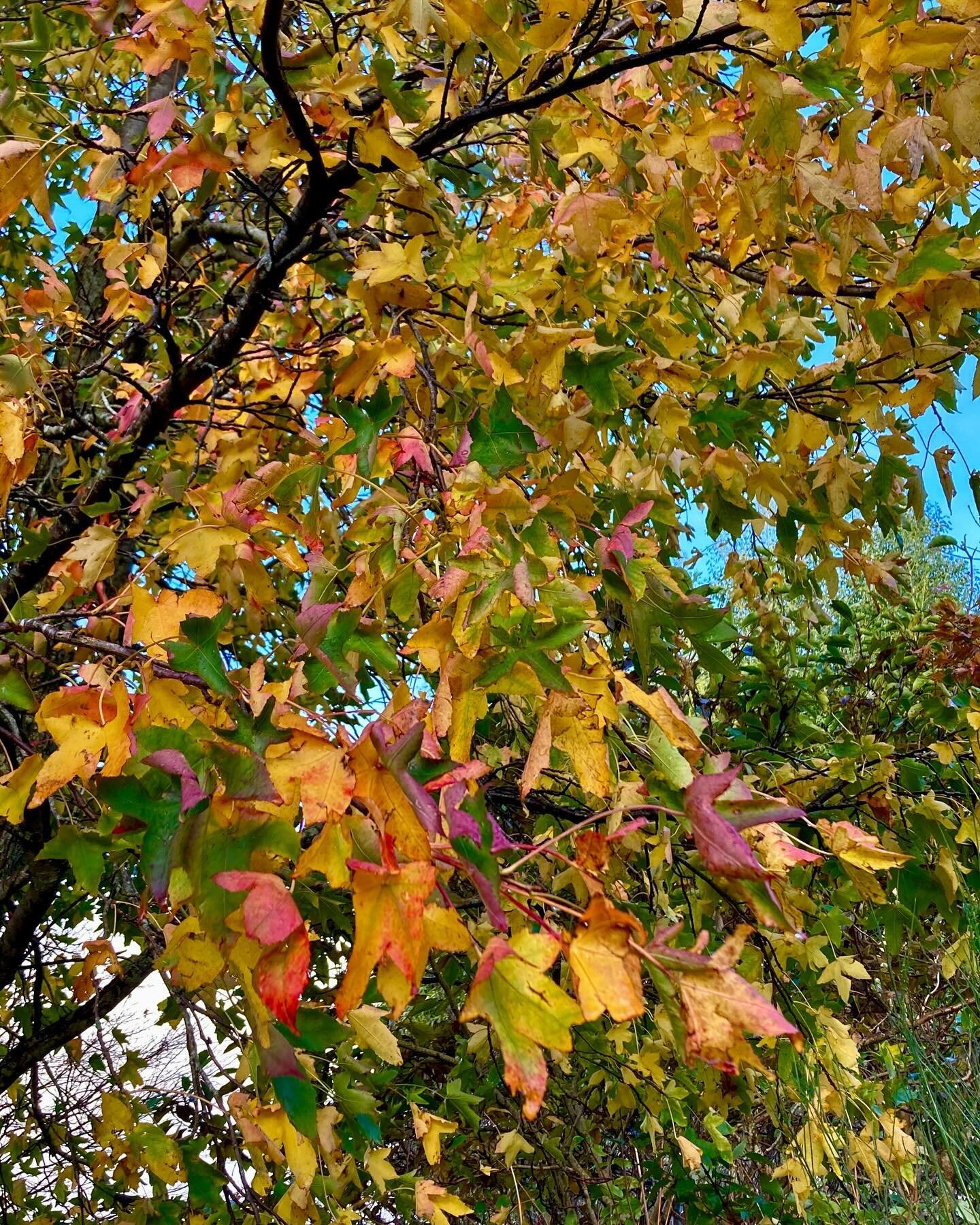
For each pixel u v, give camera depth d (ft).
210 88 5.54
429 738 2.69
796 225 4.95
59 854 3.32
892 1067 8.26
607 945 2.06
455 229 5.88
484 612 2.98
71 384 6.73
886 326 4.95
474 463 3.36
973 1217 7.19
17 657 5.64
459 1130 8.82
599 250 4.50
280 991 2.11
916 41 3.27
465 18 3.59
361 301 4.40
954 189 4.31
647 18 3.98
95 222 8.10
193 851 2.42
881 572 7.13
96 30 5.75
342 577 3.83
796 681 9.94
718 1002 1.97
